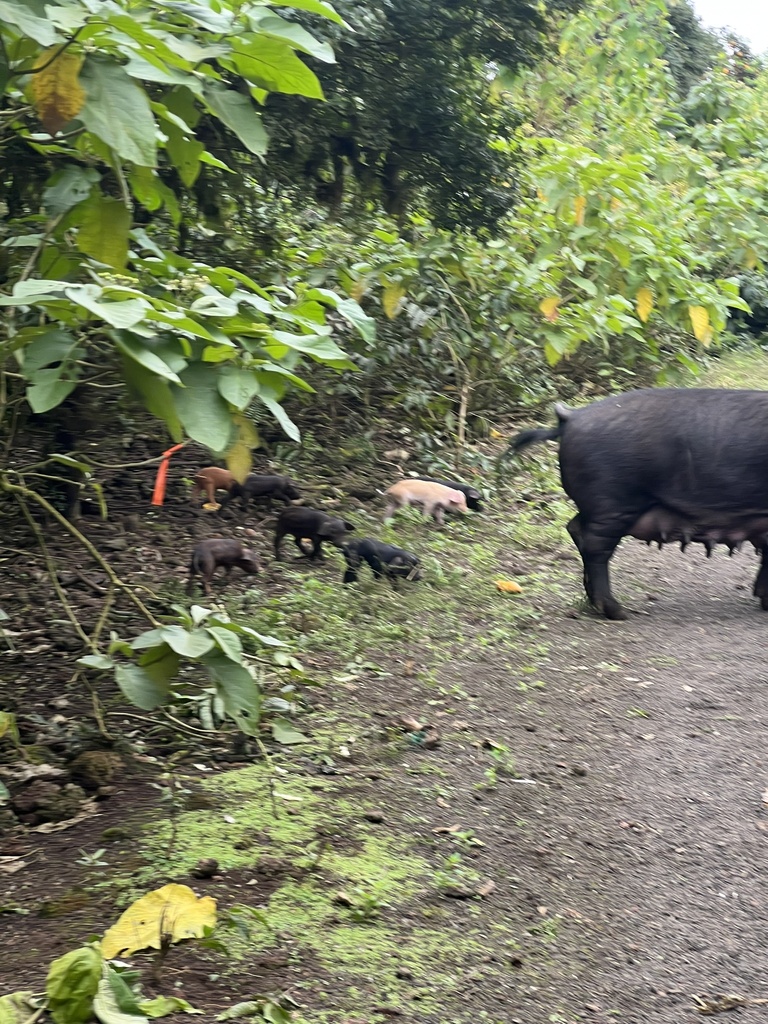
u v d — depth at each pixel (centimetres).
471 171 714
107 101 297
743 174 1049
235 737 402
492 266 791
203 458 735
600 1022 269
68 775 373
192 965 283
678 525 525
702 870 335
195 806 359
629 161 857
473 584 560
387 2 634
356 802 364
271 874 326
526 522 659
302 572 577
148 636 344
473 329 792
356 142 659
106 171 497
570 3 741
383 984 280
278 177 643
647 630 506
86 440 613
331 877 326
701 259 861
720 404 514
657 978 288
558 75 1198
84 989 239
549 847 345
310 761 390
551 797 371
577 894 324
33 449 640
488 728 416
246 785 373
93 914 309
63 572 559
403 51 662
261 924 304
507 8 676
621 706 432
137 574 564
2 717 356
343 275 649
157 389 291
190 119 344
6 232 455
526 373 851
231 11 331
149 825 350
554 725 418
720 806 365
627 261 812
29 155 463
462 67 696
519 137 840
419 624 511
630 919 315
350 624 509
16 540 592
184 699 414
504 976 287
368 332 345
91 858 333
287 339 313
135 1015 245
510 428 818
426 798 369
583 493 521
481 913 315
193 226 615
